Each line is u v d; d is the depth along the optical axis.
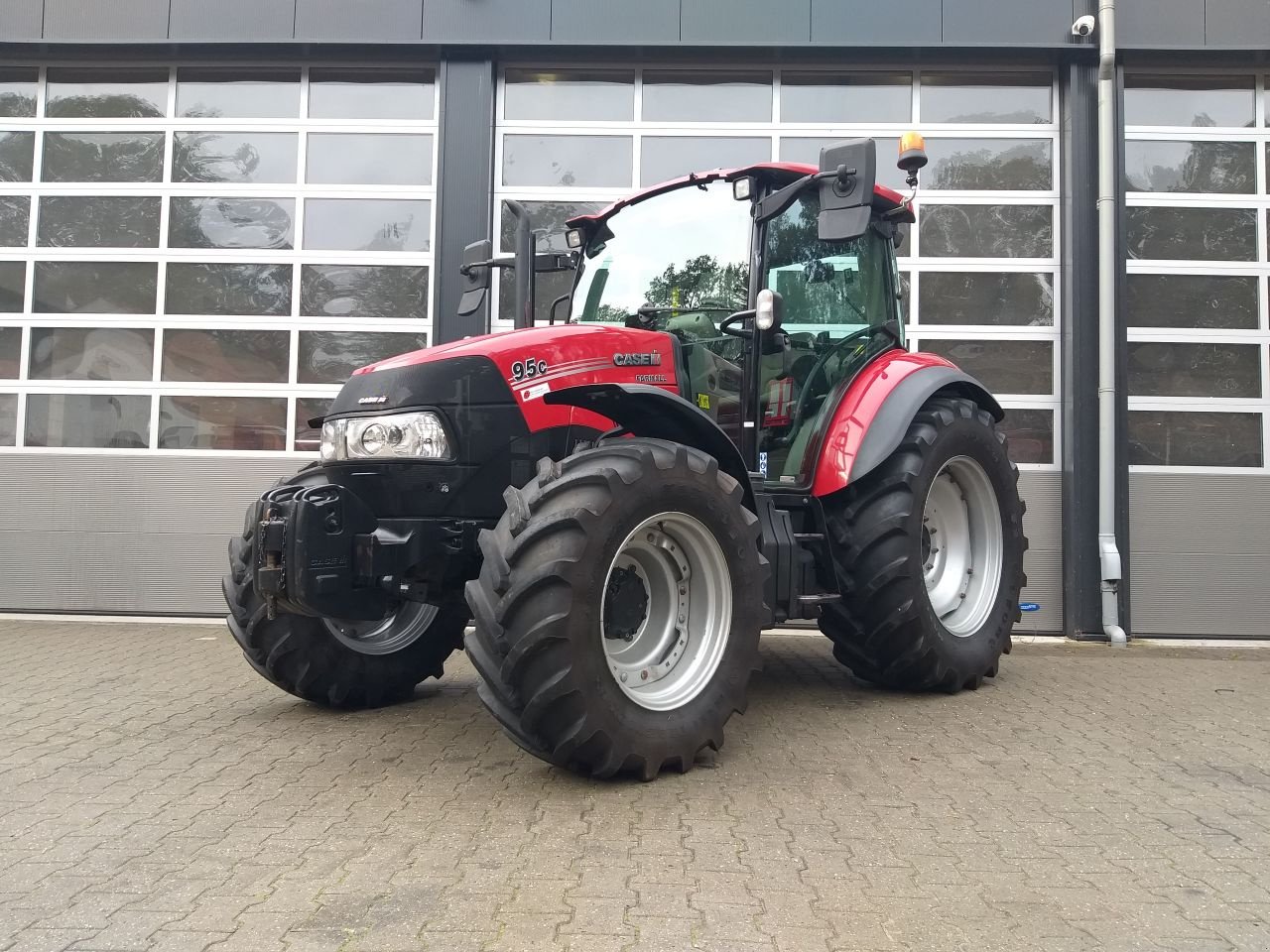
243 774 3.04
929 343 6.58
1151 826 2.58
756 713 3.89
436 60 6.65
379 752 3.31
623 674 2.95
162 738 3.50
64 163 6.80
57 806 2.71
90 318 6.70
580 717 2.72
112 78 6.80
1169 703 4.14
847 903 2.07
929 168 6.64
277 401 6.63
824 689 4.40
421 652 4.12
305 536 2.98
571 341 3.43
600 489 2.82
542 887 2.14
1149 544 6.34
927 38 6.41
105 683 4.51
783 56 6.56
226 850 2.37
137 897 2.08
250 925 1.94
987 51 6.42
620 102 6.72
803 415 4.10
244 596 3.72
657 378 3.64
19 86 6.82
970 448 4.37
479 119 6.58
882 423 4.05
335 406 3.41
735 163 6.70
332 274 6.68
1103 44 6.20
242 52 6.62
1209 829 2.56
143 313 6.68
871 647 4.07
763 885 2.16
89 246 6.75
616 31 6.46
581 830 2.50
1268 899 2.11
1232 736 3.56
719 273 3.91
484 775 3.01
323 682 3.83
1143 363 6.43
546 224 6.68
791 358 4.05
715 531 3.10
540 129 6.70
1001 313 6.57
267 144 6.74
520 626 2.70
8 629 6.10
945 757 3.25
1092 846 2.43
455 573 3.34
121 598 6.54
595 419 3.46
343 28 6.50
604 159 6.71
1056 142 6.60
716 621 3.15
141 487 6.58
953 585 4.50
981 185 6.62
